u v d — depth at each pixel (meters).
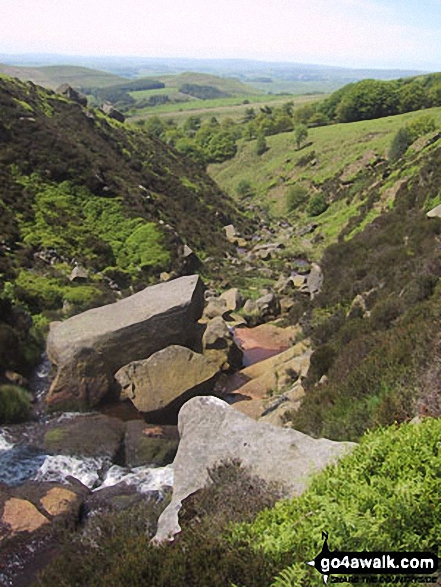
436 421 5.21
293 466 7.05
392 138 78.31
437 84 108.88
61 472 13.09
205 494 6.59
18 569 9.34
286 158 94.81
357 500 4.31
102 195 39.09
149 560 4.63
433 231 23.38
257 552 4.32
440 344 9.41
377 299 19.52
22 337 19.84
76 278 28.39
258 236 58.81
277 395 16.58
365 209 49.31
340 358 13.86
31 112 45.72
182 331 19.00
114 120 70.69
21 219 32.31
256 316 28.89
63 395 16.77
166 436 14.62
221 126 135.62
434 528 4.07
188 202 54.66
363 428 8.97
